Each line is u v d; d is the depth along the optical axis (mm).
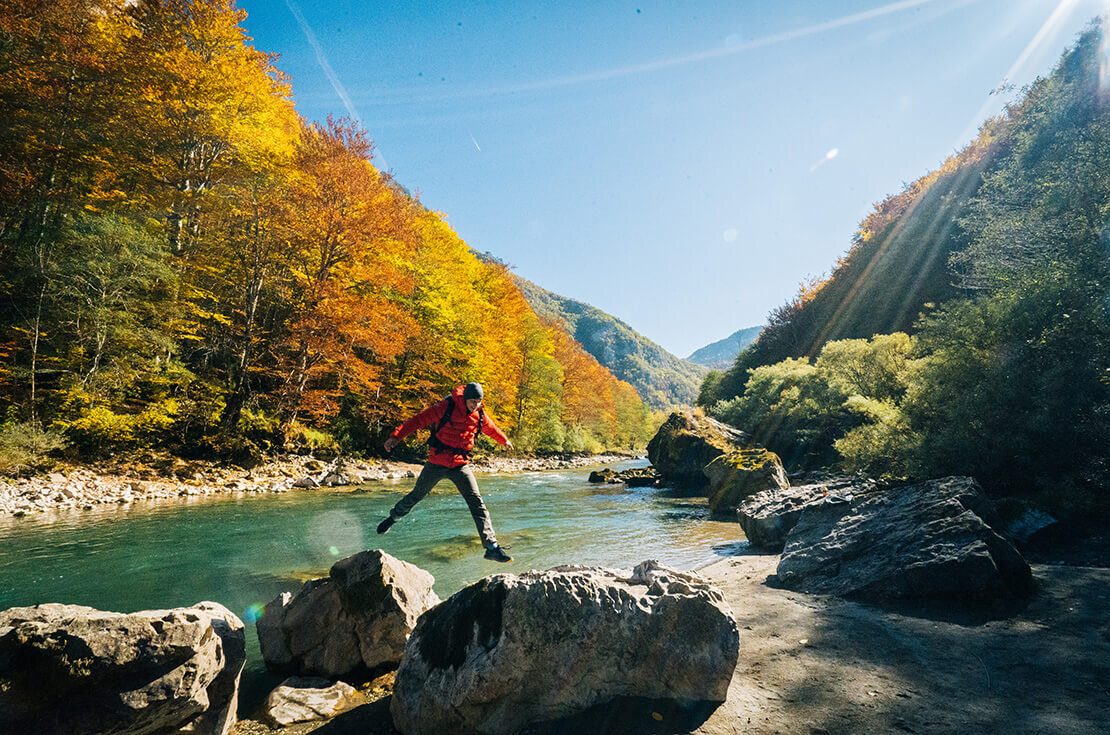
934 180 45750
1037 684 3010
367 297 23109
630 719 2881
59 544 8266
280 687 3643
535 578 3148
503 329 37969
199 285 21062
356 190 20953
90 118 18406
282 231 20438
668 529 10023
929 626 4113
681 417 21078
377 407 25984
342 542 8648
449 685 2939
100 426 14797
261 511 11703
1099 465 7059
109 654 2666
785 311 50969
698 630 3129
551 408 45875
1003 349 8281
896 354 17234
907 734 2557
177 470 15750
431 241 30594
